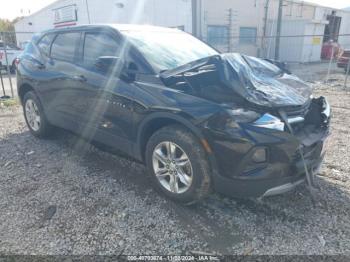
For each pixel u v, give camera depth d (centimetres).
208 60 293
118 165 392
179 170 290
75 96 389
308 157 277
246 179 255
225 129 253
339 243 250
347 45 2864
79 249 245
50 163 401
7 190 335
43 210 296
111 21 1877
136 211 293
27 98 489
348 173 369
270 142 247
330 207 298
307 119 299
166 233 263
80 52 396
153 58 333
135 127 319
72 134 507
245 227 271
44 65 445
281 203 305
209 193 285
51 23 2325
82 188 336
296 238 256
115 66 341
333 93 928
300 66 1883
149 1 1683
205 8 1631
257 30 2012
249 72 302
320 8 2538
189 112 269
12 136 515
